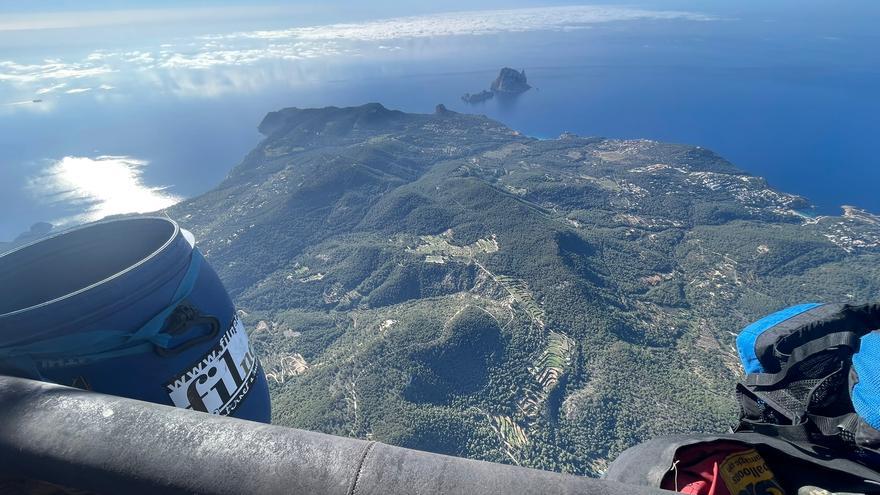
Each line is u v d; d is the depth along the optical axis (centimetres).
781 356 303
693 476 232
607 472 275
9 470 223
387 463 185
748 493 224
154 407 226
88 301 302
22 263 377
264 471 188
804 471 239
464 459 190
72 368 304
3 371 294
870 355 255
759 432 277
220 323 374
